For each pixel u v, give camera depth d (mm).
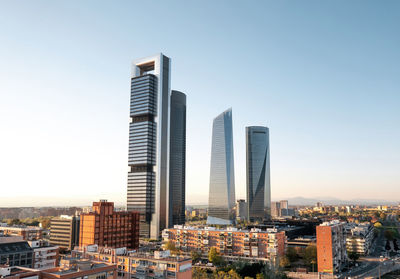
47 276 97875
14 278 91062
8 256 151125
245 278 163125
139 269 138500
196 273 164375
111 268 113562
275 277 173500
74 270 105688
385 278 193750
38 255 166375
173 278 131625
